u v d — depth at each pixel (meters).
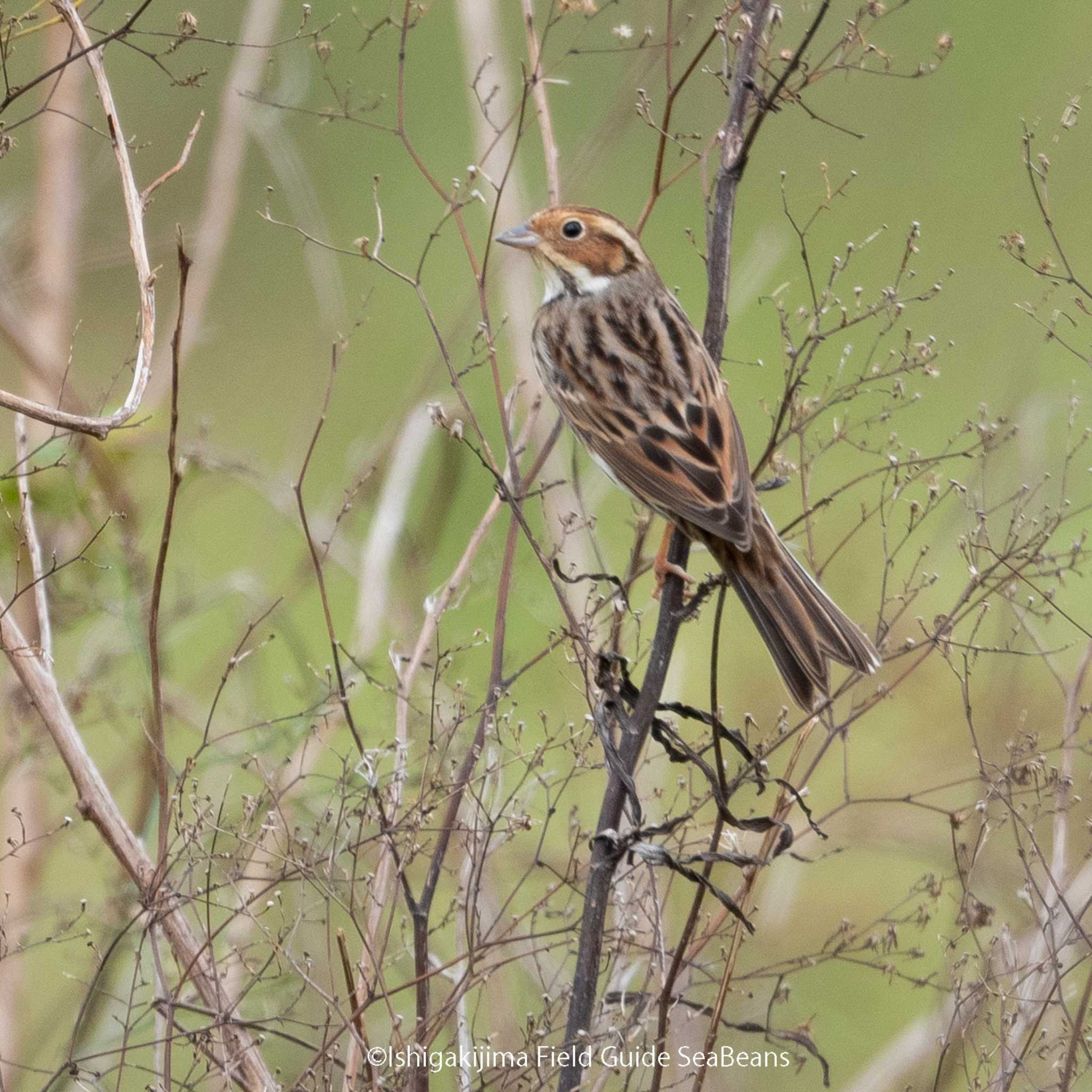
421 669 10.09
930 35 23.55
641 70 11.49
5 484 10.39
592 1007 7.83
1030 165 9.30
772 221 21.70
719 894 7.63
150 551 12.38
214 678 12.40
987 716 10.55
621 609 8.41
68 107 12.91
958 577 14.90
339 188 21.17
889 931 9.34
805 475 9.16
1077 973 10.07
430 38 21.56
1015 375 11.87
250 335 19.91
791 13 17.36
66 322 12.66
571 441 11.76
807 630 9.02
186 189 17.45
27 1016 10.49
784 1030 8.90
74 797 11.10
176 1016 9.02
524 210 12.55
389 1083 8.23
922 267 20.75
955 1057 8.95
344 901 9.09
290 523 11.87
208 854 8.47
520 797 9.50
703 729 9.91
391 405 19.61
